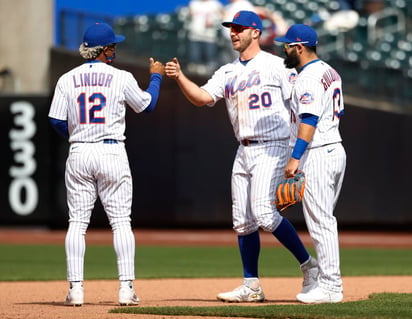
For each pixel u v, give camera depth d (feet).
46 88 236.02
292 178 63.36
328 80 65.16
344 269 122.52
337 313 53.47
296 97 65.46
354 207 211.82
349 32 250.16
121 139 64.85
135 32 229.86
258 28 69.72
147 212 216.74
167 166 214.48
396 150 216.74
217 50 218.18
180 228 224.33
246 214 70.28
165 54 225.97
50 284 93.86
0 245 184.65
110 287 89.45
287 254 161.58
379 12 270.67
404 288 86.53
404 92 228.84
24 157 217.36
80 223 64.95
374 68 222.69
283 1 276.00
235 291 69.92
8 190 218.59
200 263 136.67
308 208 65.51
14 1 236.63
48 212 217.15
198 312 56.44
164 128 214.48
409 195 218.18
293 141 67.00
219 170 210.59
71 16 233.14
